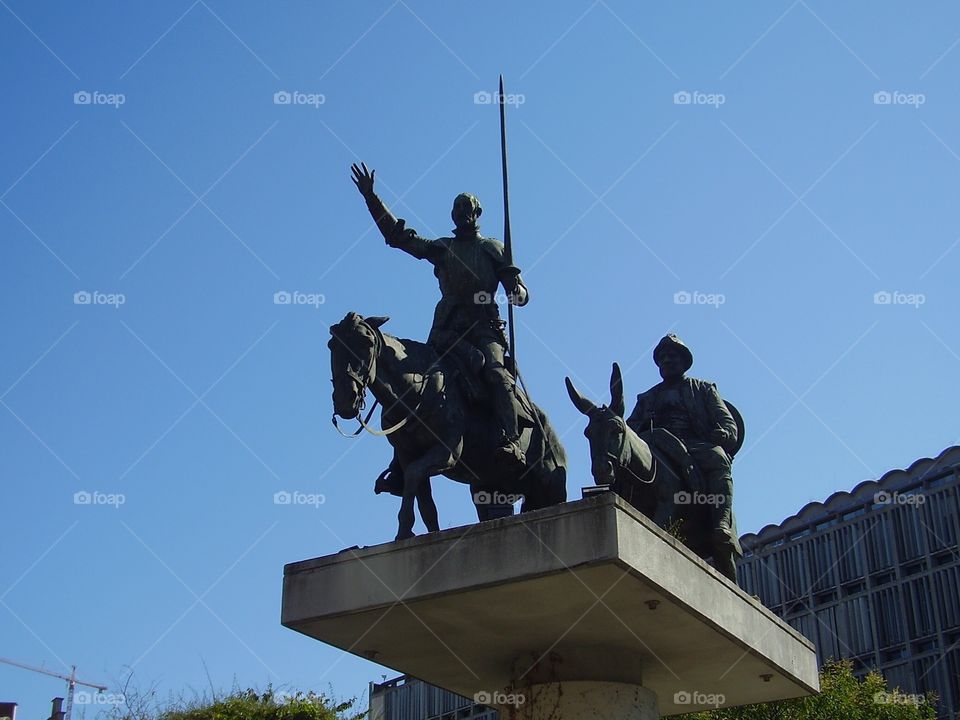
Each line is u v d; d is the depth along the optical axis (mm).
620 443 15969
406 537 14828
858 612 51281
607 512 13367
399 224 17062
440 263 17281
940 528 49719
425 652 15430
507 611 14219
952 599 48438
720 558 17266
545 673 15148
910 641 49094
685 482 17438
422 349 16391
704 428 18438
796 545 54438
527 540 13586
